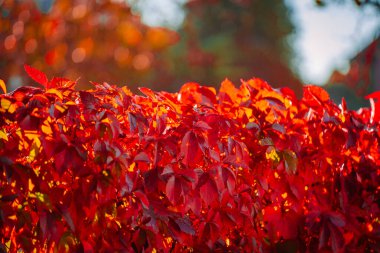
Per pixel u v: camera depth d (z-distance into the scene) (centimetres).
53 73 1515
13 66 1460
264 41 3522
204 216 278
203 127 265
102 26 1566
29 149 255
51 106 249
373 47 972
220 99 310
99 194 248
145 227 258
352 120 301
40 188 248
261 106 299
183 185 258
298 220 292
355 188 301
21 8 1469
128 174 260
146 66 1681
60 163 246
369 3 690
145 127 272
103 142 251
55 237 247
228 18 3409
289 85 3494
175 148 261
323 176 303
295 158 284
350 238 300
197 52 2919
